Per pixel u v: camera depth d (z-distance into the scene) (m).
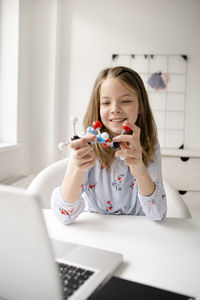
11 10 2.19
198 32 2.54
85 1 2.63
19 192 0.40
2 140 2.30
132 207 1.05
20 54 2.27
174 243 0.73
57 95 2.64
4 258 0.46
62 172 1.28
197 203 2.31
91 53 2.68
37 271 0.45
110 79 0.93
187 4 2.53
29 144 2.57
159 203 0.87
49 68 2.53
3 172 2.12
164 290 0.50
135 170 0.83
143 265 0.62
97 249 0.66
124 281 0.53
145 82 2.64
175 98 2.62
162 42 2.59
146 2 2.57
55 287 0.45
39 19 2.49
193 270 0.61
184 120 2.62
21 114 2.36
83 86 2.72
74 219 0.85
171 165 2.31
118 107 0.93
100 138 0.75
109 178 1.04
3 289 0.50
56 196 0.86
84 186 1.05
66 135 2.78
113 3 2.61
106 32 2.64
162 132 2.66
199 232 0.80
